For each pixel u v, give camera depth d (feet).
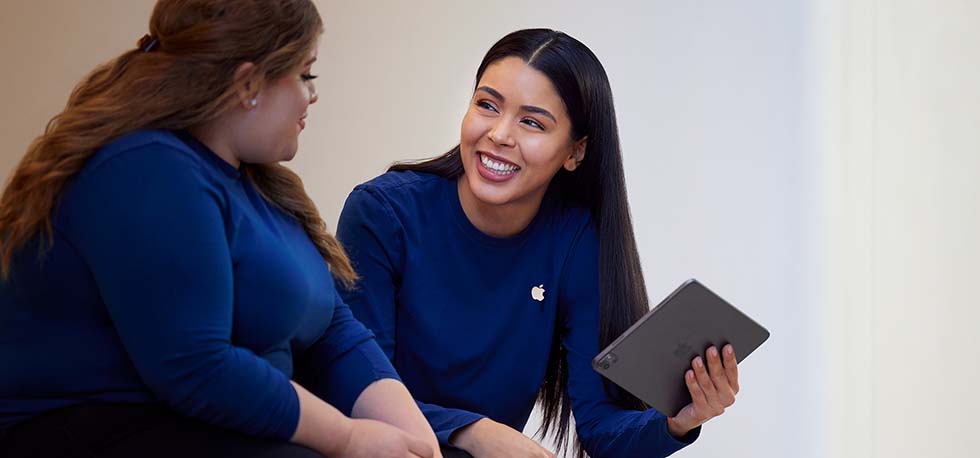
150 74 4.91
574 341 7.41
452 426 6.70
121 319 4.69
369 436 5.20
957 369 10.36
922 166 10.60
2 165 11.45
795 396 11.09
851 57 10.89
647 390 6.48
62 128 4.77
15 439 4.84
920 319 10.61
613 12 11.18
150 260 4.64
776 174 11.05
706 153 11.13
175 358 4.69
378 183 7.16
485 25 11.32
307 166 11.55
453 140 11.37
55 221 4.71
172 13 5.07
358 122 11.48
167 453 4.88
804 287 11.04
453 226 7.15
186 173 4.78
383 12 11.43
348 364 5.87
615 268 7.25
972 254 10.30
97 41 11.45
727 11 11.06
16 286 4.80
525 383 7.32
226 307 4.84
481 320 7.15
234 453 4.94
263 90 5.13
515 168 6.82
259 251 5.11
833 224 10.98
